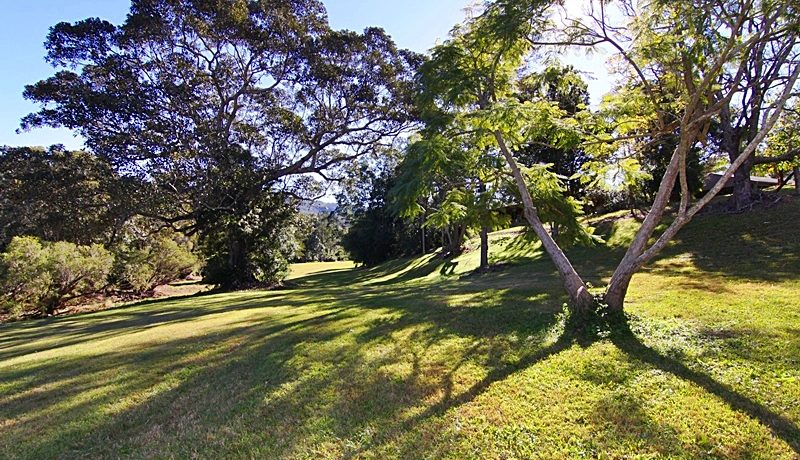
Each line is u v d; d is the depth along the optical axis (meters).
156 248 23.88
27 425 4.30
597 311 6.03
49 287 16.84
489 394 4.22
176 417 4.28
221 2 19.36
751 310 6.18
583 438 3.31
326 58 21.91
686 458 2.98
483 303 8.91
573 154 15.55
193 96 20.61
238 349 6.70
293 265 54.19
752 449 3.03
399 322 7.71
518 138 7.30
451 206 8.73
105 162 18.72
